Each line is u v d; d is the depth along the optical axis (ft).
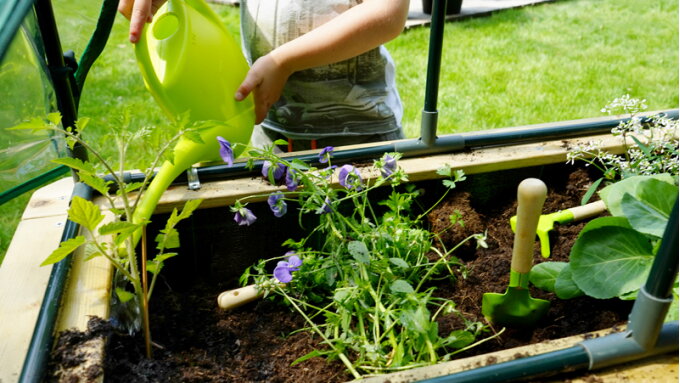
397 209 3.40
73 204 2.28
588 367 2.39
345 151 3.88
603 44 12.31
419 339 2.73
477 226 3.67
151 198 3.20
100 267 2.93
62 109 3.42
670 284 2.25
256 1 4.60
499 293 3.25
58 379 2.35
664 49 12.05
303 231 3.69
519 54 11.59
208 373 2.78
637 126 3.95
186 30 3.32
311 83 4.50
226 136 3.51
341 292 2.86
